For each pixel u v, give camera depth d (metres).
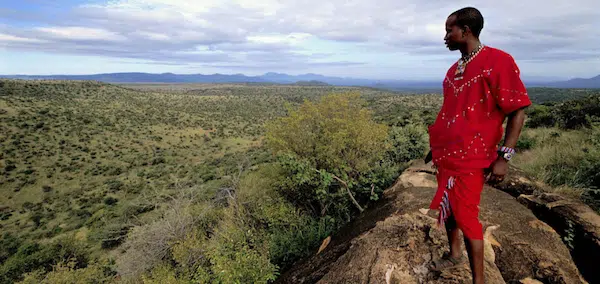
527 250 2.65
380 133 8.16
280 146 8.70
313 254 4.20
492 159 1.57
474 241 1.68
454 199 1.68
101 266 15.34
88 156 63.25
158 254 10.38
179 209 11.66
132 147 72.31
